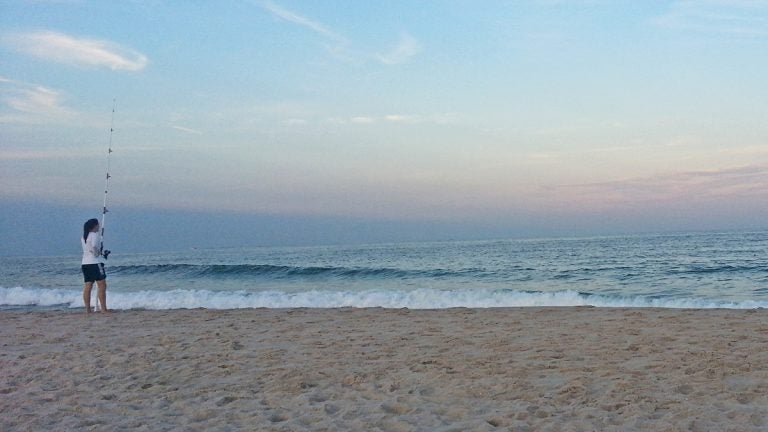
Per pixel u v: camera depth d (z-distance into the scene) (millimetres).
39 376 6582
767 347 7074
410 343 8000
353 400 5457
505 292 14195
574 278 21078
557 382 5824
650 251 36938
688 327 8656
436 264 30359
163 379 6348
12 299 15328
